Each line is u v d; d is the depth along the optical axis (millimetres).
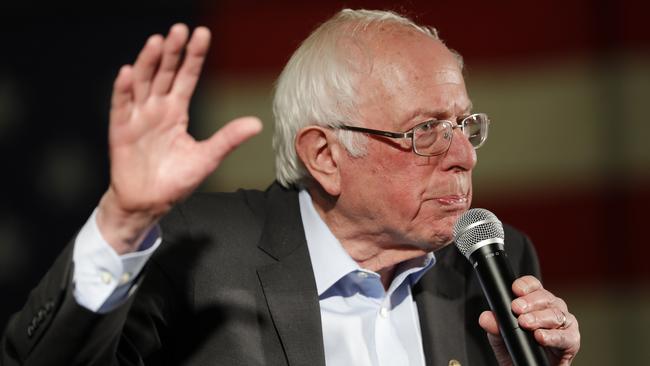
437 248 3828
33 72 8344
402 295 4012
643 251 8039
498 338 3498
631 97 8102
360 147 3787
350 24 3938
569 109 8211
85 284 3021
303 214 4055
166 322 3768
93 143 8312
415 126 3723
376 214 3811
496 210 8289
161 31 8406
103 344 3100
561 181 8211
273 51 8477
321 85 3879
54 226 8281
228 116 8492
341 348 3861
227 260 3887
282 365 3732
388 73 3762
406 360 3881
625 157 8102
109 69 8344
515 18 8273
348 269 3881
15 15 8328
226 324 3756
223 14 8508
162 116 3002
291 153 4055
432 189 3740
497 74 8289
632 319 8070
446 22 8352
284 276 3855
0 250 8281
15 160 8312
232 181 8430
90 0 8352
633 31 8094
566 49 8203
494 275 3289
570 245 8188
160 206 3002
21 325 3182
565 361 3369
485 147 8328
